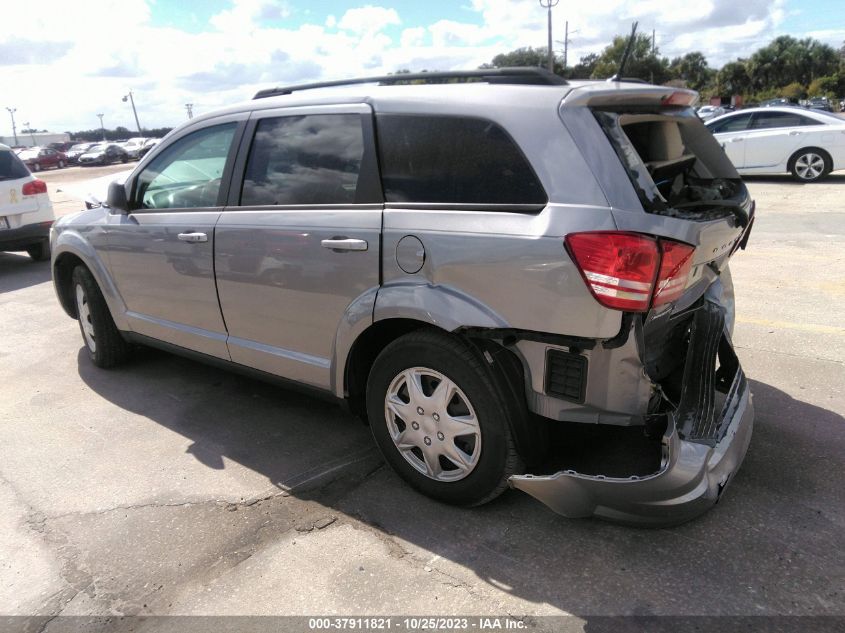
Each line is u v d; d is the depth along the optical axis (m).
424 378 2.76
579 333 2.28
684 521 2.32
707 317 2.89
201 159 3.63
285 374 3.34
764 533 2.58
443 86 2.75
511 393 2.50
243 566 2.54
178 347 4.00
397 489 3.03
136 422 3.87
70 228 4.57
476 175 2.53
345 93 3.03
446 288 2.54
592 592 2.32
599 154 2.30
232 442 3.57
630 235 2.16
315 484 3.11
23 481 3.24
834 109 65.81
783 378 3.96
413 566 2.50
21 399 4.26
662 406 2.48
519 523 2.73
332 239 2.88
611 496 2.35
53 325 5.97
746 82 80.88
